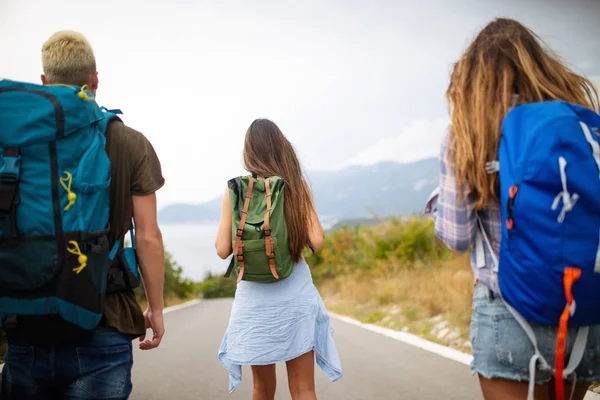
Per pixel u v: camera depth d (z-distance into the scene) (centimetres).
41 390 198
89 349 197
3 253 181
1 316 186
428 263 1499
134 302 215
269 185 290
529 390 176
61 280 183
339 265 2303
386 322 1049
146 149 220
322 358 308
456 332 774
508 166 175
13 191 182
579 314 166
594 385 418
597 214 164
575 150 166
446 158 199
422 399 439
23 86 189
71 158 189
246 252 285
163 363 612
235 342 299
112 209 207
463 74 205
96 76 224
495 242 192
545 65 203
